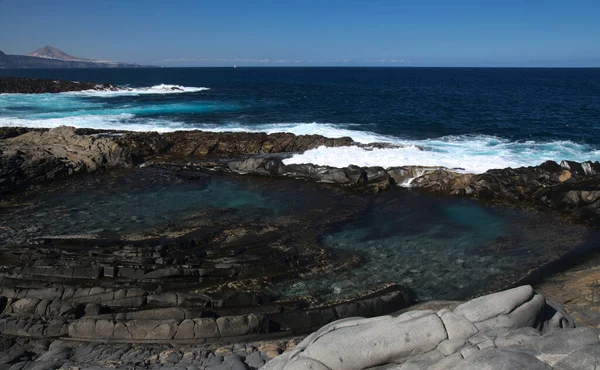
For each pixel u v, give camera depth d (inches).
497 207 629.3
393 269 447.5
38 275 392.8
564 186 644.1
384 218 581.0
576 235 536.1
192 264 414.6
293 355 218.8
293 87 2952.8
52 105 1588.3
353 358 205.9
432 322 217.0
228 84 3395.7
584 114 1467.8
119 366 286.0
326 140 911.7
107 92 2206.0
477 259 472.7
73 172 753.6
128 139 894.4
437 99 2046.0
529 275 438.9
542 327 234.7
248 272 415.5
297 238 503.5
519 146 963.3
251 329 335.0
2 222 546.6
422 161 792.3
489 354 183.9
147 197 648.4
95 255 422.6
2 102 1635.1
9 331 334.3
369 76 5511.8
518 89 2869.1
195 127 1157.1
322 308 359.9
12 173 677.3
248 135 948.0
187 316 343.9
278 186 713.0
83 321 335.6
